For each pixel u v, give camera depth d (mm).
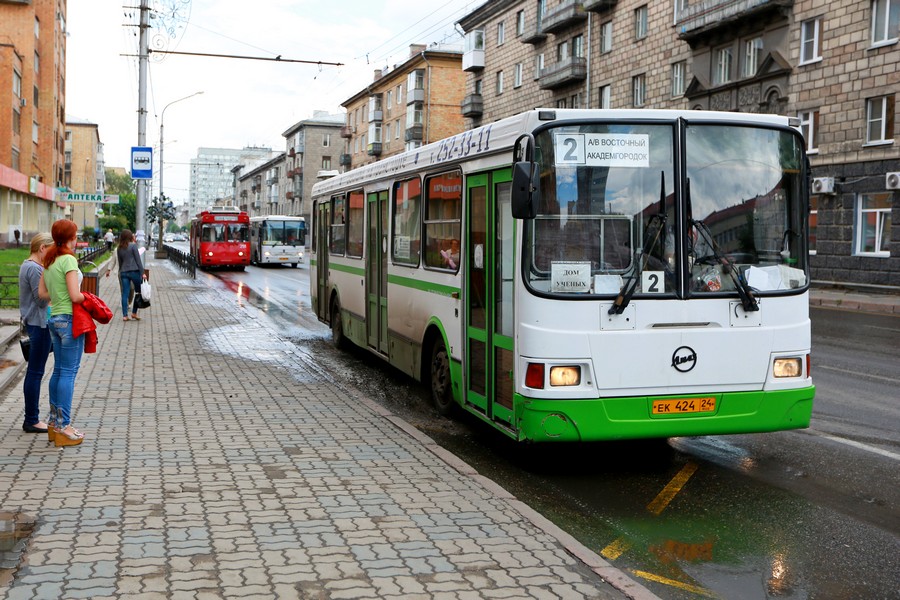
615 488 6430
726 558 4949
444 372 8805
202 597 3926
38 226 59562
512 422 6715
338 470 6273
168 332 15375
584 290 6242
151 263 50000
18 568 4242
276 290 28594
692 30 34469
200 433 7418
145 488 5691
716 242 6461
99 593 3947
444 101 68438
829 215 29641
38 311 7078
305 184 103125
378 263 11039
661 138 6426
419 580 4195
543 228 6266
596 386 6234
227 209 43625
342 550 4590
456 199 8102
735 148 6547
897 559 4941
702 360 6398
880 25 27453
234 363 11922
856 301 23859
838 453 7355
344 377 11484
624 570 4742
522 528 5027
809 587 4512
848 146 28688
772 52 31219
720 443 7820
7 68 50594
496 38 54250
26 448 6723
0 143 50656
